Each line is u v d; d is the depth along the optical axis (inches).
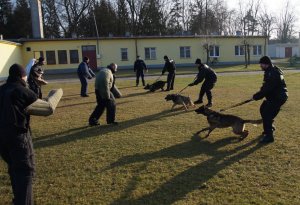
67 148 297.3
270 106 285.9
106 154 276.4
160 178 223.3
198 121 381.1
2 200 202.2
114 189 209.8
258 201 186.2
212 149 279.7
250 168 235.3
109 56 1562.5
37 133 352.8
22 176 161.6
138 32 2431.1
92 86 830.5
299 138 301.7
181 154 269.3
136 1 2413.9
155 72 1300.4
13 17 2274.9
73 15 2405.3
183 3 2578.7
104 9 2394.2
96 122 378.0
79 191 209.2
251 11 2428.6
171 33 2482.8
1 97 163.2
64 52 1501.0
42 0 2340.1
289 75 973.8
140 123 382.0
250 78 921.5
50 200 198.7
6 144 161.2
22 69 171.2
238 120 301.4
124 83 878.4
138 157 265.7
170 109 462.0
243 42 1669.5
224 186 207.6
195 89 690.2
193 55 1684.3
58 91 185.9
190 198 193.6
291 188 201.2
